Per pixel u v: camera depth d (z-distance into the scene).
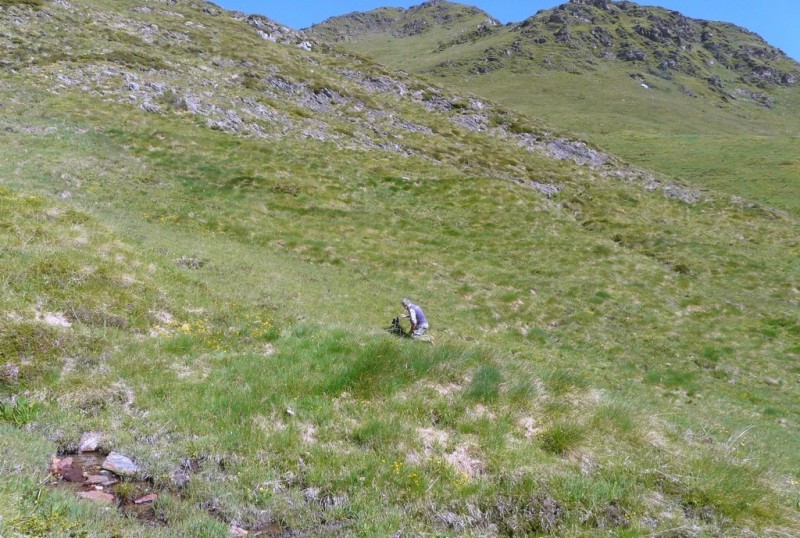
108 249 17.06
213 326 15.16
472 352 13.45
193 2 81.62
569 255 38.06
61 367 10.75
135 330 13.51
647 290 34.50
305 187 40.22
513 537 8.25
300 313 20.12
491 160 57.22
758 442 17.52
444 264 33.84
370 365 12.03
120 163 34.72
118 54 50.38
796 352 28.72
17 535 5.86
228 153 41.66
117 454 8.63
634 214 51.66
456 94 77.75
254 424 9.97
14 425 8.80
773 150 97.69
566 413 11.67
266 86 57.59
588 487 9.11
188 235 28.69
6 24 48.12
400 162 50.12
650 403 20.53
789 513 9.28
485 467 9.59
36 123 35.69
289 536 7.61
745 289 37.38
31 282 13.26
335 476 8.82
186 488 8.22
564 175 58.91
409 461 9.44
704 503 9.30
